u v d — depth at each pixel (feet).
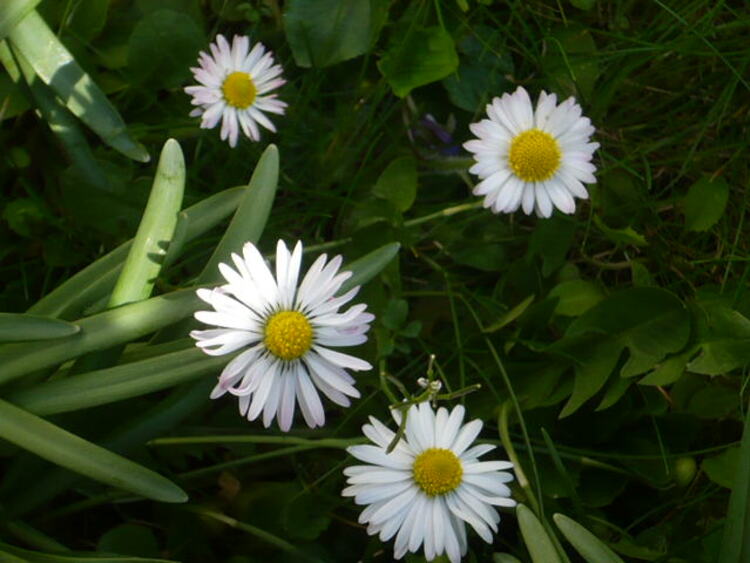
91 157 0.76
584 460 0.73
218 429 0.73
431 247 0.84
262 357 0.59
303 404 0.60
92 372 0.60
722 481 0.71
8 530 0.64
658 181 0.87
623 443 0.75
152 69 0.80
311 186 0.85
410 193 0.81
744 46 0.86
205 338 0.58
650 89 0.88
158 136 0.82
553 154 0.74
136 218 0.77
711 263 0.83
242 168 0.84
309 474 0.75
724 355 0.72
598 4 0.88
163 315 0.61
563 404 0.77
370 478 0.63
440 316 0.82
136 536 0.68
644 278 0.78
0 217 0.79
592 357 0.74
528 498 0.68
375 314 0.76
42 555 0.59
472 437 0.63
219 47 0.76
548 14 0.88
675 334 0.73
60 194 0.80
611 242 0.85
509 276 0.81
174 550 0.71
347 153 0.85
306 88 0.86
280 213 0.83
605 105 0.85
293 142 0.85
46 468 0.63
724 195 0.80
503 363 0.77
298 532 0.71
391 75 0.83
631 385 0.77
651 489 0.75
